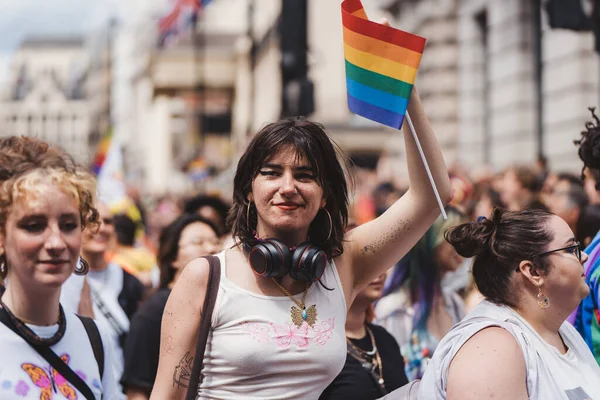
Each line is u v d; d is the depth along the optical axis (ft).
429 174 9.16
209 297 8.83
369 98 9.21
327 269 9.20
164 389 8.86
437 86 71.51
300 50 30.55
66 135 417.69
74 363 8.83
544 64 51.39
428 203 9.37
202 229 15.16
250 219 9.21
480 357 8.41
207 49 119.34
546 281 8.95
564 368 8.81
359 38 9.18
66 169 8.63
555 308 9.02
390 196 34.45
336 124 102.73
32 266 8.37
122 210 23.70
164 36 84.79
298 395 8.74
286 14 30.50
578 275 8.97
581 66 46.88
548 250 8.93
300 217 8.90
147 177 169.48
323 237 9.29
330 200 9.26
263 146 8.93
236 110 119.85
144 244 32.42
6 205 8.34
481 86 67.77
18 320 8.55
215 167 88.28
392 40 9.11
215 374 8.80
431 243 14.44
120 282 16.87
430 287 14.40
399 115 9.12
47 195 8.34
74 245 8.54
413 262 14.48
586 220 14.29
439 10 71.72
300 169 8.90
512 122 57.16
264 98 112.47
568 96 48.14
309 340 8.78
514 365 8.39
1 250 8.58
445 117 71.05
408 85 9.09
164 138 152.97
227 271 8.96
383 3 86.69
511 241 9.02
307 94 30.14
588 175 12.79
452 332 8.89
